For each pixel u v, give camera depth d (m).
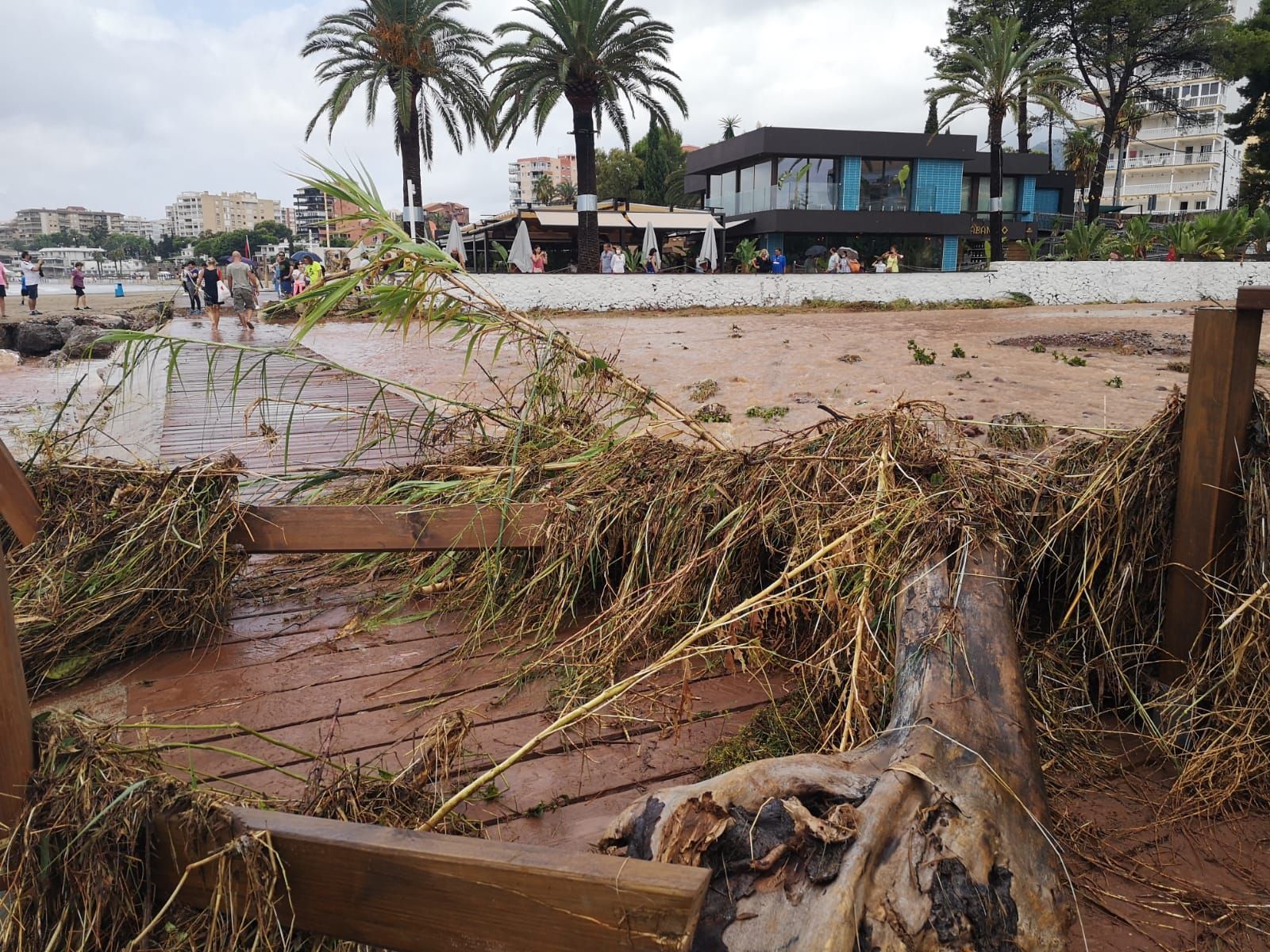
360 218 3.73
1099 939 1.78
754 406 8.73
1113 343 14.07
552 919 1.29
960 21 49.00
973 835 1.46
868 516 2.65
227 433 7.29
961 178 42.72
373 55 28.42
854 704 2.17
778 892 1.38
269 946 1.44
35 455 3.22
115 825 1.50
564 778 2.30
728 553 2.98
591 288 25.09
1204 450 2.44
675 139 62.62
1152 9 42.91
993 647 1.97
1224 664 2.42
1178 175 102.31
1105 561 2.77
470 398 8.75
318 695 2.79
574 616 3.27
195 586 3.13
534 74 26.88
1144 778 2.35
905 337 15.90
